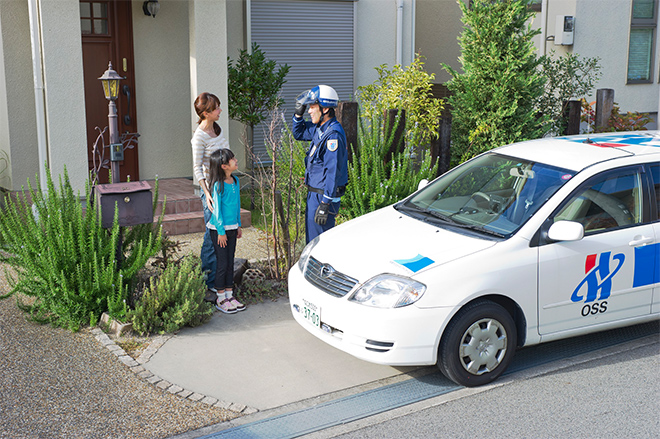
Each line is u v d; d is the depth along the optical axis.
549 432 3.91
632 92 13.16
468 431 3.94
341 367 4.83
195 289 5.66
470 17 8.28
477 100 8.27
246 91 9.65
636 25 12.95
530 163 5.20
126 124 9.64
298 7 11.09
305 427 4.00
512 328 4.54
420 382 4.61
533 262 4.51
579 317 4.76
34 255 5.44
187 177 10.34
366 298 4.32
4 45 8.38
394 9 12.02
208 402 4.27
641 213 4.97
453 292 4.27
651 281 4.99
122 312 5.25
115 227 5.32
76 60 7.65
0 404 4.14
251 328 5.50
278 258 6.78
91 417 4.04
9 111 8.53
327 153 5.73
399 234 4.88
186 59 10.03
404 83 8.38
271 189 6.50
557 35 12.02
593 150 5.29
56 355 4.85
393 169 6.95
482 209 4.99
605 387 4.50
